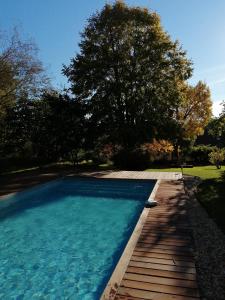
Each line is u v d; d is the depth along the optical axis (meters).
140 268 5.84
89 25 28.61
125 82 27.83
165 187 14.14
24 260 7.80
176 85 29.33
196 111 37.12
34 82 24.77
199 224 8.61
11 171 25.77
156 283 5.27
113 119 28.20
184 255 6.41
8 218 11.72
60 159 28.56
